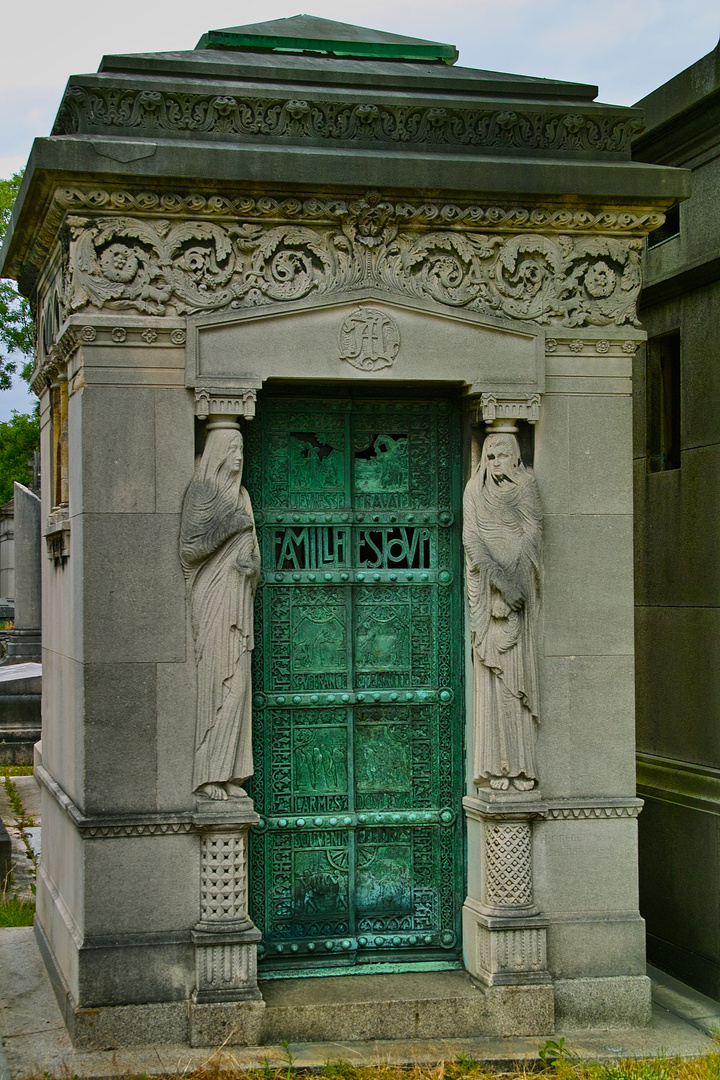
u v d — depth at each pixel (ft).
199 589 18.78
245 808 18.66
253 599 19.45
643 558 24.80
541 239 19.95
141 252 18.74
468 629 20.30
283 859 20.17
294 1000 18.78
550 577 20.03
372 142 19.54
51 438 23.56
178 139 18.93
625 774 20.12
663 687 23.97
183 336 18.83
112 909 18.35
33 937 24.57
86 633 18.56
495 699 19.62
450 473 20.83
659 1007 20.90
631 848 20.06
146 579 18.76
